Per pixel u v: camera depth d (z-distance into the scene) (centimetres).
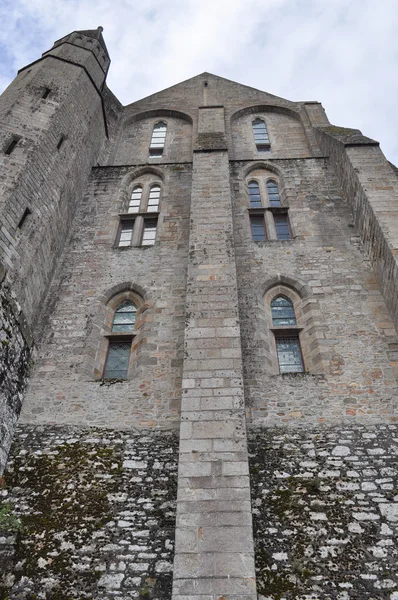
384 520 788
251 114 2100
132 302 1270
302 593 703
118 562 751
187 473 775
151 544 772
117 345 1180
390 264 1116
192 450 805
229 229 1252
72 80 1572
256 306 1197
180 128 2027
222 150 1568
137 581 728
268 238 1411
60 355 1110
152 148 1942
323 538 769
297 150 1858
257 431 941
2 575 737
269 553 752
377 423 943
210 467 781
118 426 968
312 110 2003
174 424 964
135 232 1461
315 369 1066
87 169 1638
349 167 1444
